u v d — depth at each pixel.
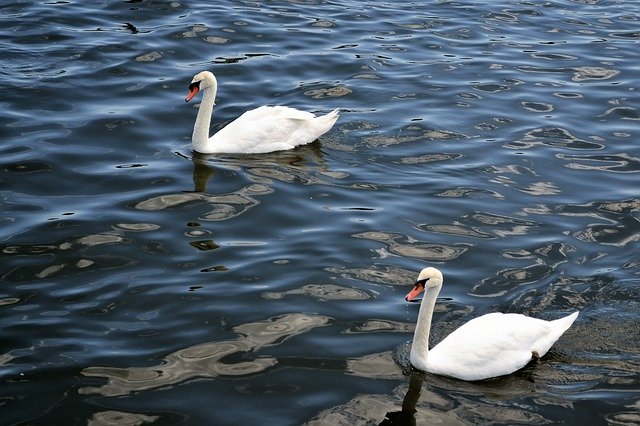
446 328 15.06
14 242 16.88
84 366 13.84
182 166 20.20
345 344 14.60
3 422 12.66
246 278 16.19
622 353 14.55
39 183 19.09
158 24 27.78
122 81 24.11
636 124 23.25
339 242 17.41
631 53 27.59
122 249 16.89
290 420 12.93
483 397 13.55
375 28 28.77
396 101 23.88
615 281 16.36
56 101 22.78
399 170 20.44
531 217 18.66
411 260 16.95
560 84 25.36
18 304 15.22
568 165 20.98
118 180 19.41
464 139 22.05
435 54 26.98
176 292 15.71
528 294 16.02
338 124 22.50
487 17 30.20
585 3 32.03
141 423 12.77
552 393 13.66
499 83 25.22
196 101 23.44
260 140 21.05
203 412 13.03
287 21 28.86
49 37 26.31
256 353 14.30
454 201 19.12
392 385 13.73
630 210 19.03
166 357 14.13
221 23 28.19
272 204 18.69
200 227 17.75
